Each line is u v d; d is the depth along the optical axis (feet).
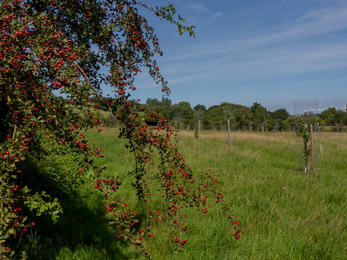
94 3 8.25
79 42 8.98
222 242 10.76
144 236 10.52
